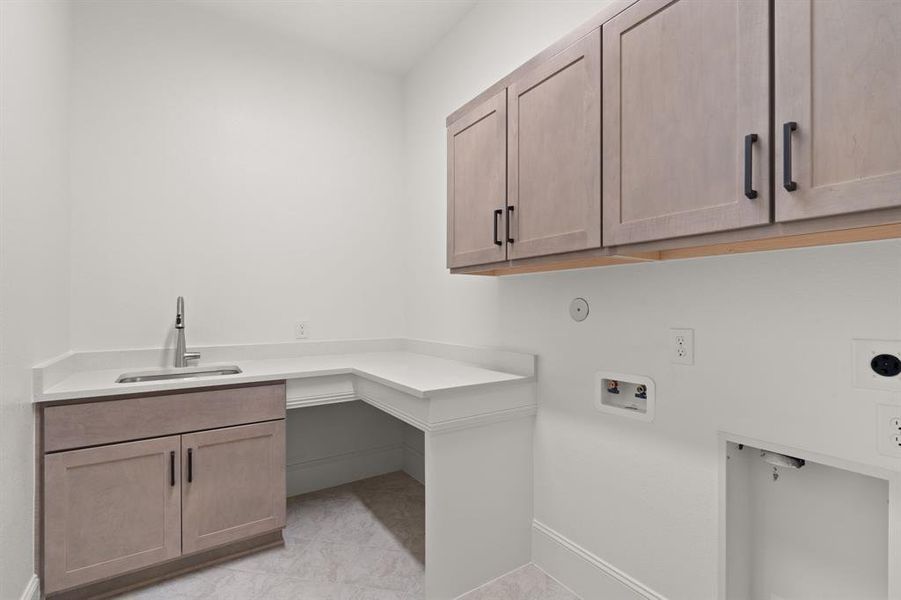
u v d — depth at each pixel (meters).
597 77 1.25
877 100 0.74
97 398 1.66
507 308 2.08
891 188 0.72
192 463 1.83
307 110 2.70
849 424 1.03
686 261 1.37
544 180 1.44
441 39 2.63
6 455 1.30
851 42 0.77
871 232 0.91
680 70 1.04
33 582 1.50
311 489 2.69
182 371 2.20
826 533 1.16
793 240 1.03
